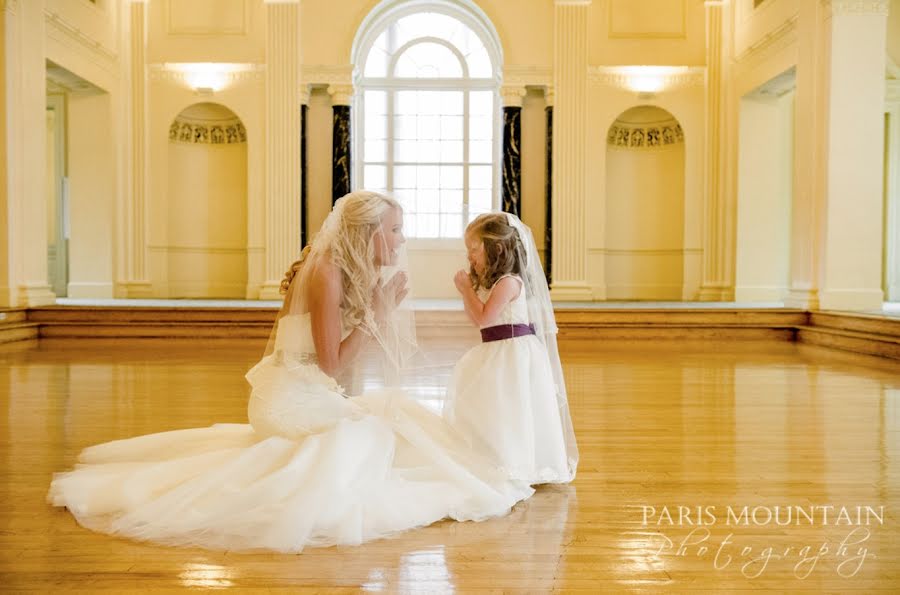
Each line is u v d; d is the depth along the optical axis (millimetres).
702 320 9719
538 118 13617
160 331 9438
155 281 13289
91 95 12234
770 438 4234
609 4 13156
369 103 14094
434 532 2662
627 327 9695
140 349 8641
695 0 13070
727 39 12820
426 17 14039
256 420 2980
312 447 2797
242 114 13109
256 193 13180
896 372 6984
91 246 12398
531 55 13227
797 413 4984
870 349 8109
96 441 4055
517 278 3219
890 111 13062
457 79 14023
